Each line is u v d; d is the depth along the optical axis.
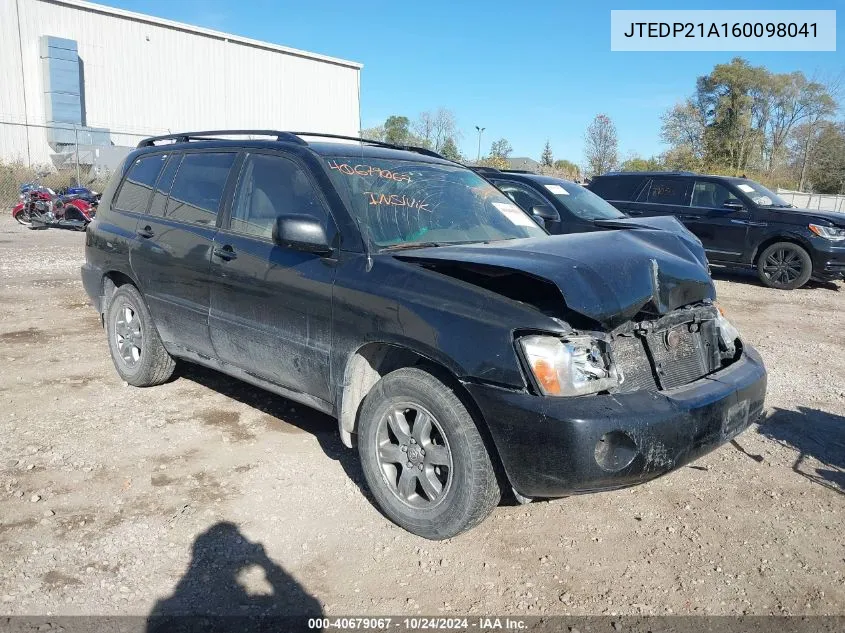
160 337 4.84
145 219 4.91
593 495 3.77
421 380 3.14
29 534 3.16
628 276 3.02
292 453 4.12
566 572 3.05
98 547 3.09
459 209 4.14
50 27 27.59
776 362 6.59
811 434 4.70
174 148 5.02
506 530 3.38
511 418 2.81
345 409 3.50
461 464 3.02
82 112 28.70
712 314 3.51
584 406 2.76
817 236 10.68
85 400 4.88
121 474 3.78
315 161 3.88
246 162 4.28
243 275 3.96
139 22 30.12
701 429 2.99
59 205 15.39
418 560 3.10
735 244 11.37
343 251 3.53
